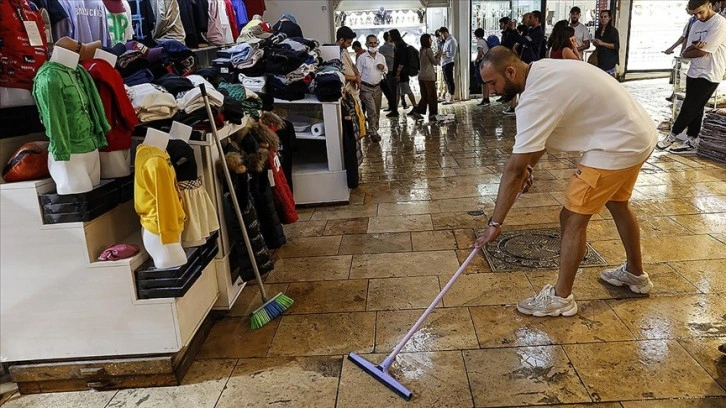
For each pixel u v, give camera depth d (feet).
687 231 12.26
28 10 7.51
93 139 7.27
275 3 32.14
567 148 8.47
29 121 7.62
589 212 8.59
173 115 8.88
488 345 8.46
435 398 7.32
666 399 7.00
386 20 38.52
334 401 7.39
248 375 8.09
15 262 7.52
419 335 8.86
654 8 41.27
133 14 13.87
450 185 17.25
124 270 7.52
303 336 9.07
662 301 9.39
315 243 13.12
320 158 17.30
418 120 30.68
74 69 6.96
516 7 38.40
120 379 7.97
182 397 7.69
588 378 7.51
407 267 11.44
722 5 19.60
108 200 7.70
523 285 10.28
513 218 13.83
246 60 14.46
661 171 16.96
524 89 8.06
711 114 17.79
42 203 7.27
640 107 8.32
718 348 7.90
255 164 10.19
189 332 8.13
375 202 16.01
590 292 9.86
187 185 7.98
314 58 16.22
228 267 9.77
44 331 7.80
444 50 35.81
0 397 7.97
